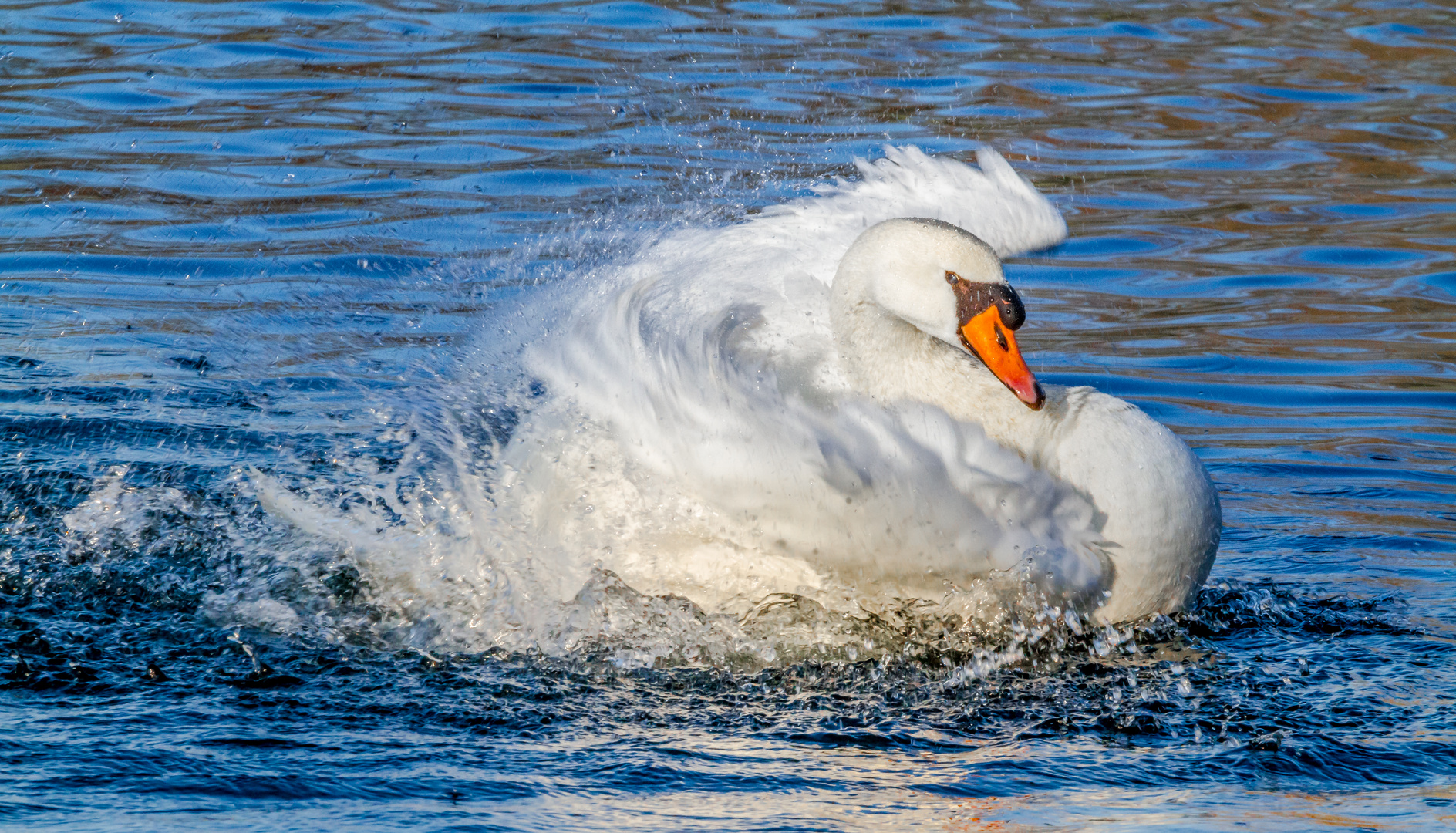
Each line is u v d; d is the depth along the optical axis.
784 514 9.38
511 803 6.91
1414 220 19.17
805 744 7.91
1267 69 25.83
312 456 12.23
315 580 10.15
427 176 18.86
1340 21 29.02
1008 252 11.70
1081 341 15.34
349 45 24.25
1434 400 14.12
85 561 10.30
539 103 21.81
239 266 16.28
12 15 24.73
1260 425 13.54
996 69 24.89
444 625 9.61
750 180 18.72
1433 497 12.09
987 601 9.30
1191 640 9.55
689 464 9.59
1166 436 9.49
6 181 18.30
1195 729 8.16
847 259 9.59
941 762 7.65
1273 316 16.11
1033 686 8.83
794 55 24.88
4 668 8.57
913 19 27.70
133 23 24.73
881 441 9.23
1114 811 6.96
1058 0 29.88
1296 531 11.44
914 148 12.11
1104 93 24.05
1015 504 9.23
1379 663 9.12
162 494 11.34
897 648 9.38
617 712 8.38
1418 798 7.16
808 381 9.49
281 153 19.58
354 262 16.25
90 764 7.14
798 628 9.53
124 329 14.84
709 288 10.23
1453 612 9.99
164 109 21.03
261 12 25.67
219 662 8.90
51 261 16.31
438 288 15.67
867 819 6.85
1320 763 7.67
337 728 7.92
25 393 13.30
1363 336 15.63
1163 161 21.14
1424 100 24.41
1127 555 9.26
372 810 6.75
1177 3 30.05
